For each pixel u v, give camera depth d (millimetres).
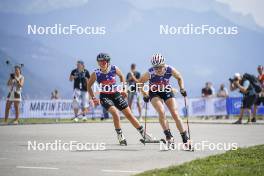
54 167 28375
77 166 28688
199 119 84188
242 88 67812
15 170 27422
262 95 69812
